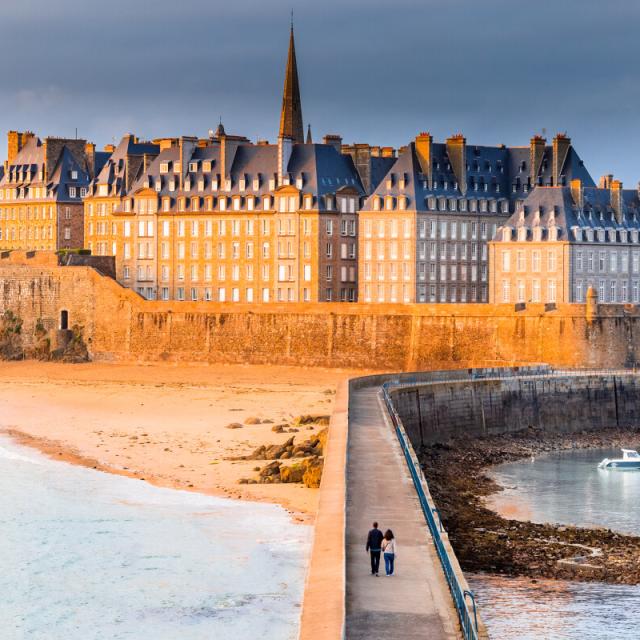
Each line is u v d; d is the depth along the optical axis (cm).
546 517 12175
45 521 11294
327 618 6400
